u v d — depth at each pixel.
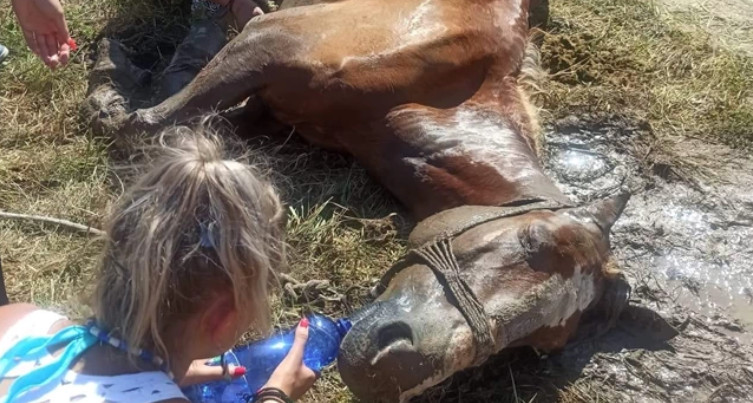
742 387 3.64
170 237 1.80
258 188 1.89
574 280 3.34
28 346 1.90
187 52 4.84
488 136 4.00
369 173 4.27
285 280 3.70
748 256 4.30
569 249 3.32
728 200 4.62
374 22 4.21
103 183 4.25
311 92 4.11
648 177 4.71
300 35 4.17
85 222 4.01
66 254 3.81
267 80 4.18
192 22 5.23
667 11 6.08
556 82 5.20
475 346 3.04
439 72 4.15
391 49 4.10
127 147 4.33
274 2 5.64
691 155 4.88
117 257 1.83
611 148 4.87
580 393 3.51
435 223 3.45
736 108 5.19
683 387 3.61
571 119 4.99
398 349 2.87
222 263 1.81
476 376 3.46
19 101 4.65
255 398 2.39
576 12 5.82
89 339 1.87
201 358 1.97
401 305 3.06
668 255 4.27
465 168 3.88
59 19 3.59
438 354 2.94
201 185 1.82
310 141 4.39
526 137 4.16
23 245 3.87
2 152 4.37
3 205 4.08
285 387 2.41
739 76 5.45
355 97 4.06
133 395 1.80
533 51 4.64
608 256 3.59
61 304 3.45
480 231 3.32
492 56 4.33
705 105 5.21
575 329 3.50
